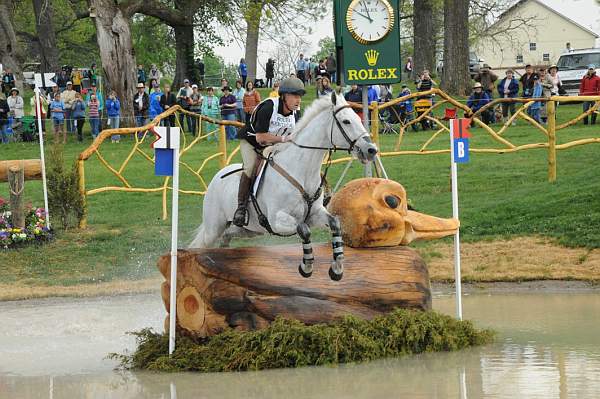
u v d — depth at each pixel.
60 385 8.48
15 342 10.59
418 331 9.38
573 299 12.25
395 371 8.59
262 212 9.05
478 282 13.73
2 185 23.09
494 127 28.27
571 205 16.58
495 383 7.94
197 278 9.20
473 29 53.09
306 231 8.55
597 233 14.97
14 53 43.22
